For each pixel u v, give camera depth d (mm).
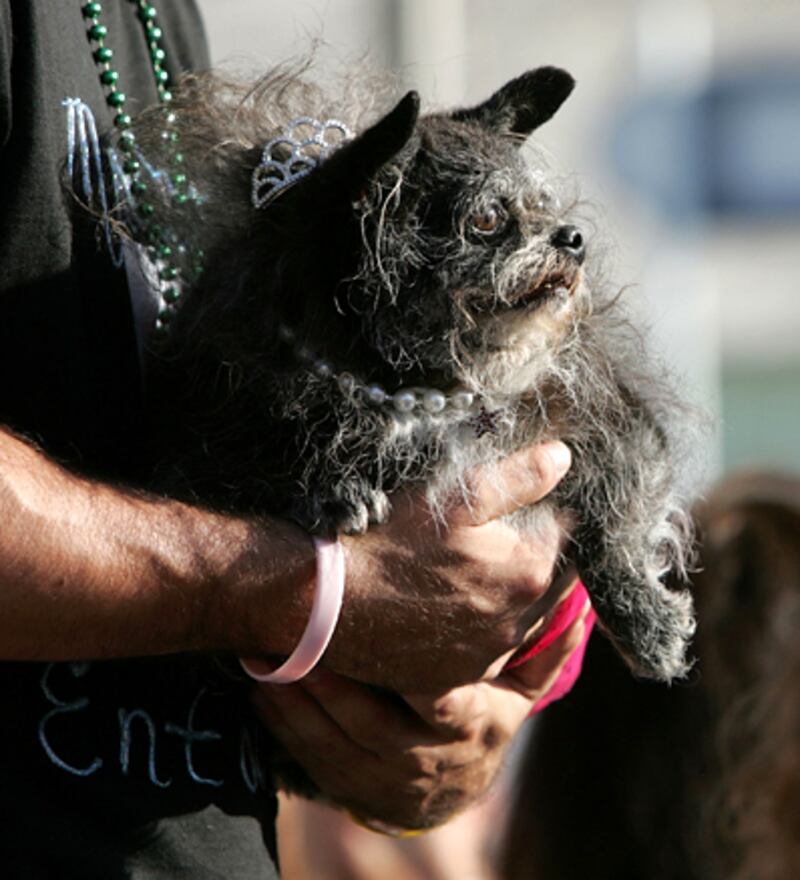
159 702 4418
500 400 5070
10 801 4000
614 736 5434
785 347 14172
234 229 4953
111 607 3916
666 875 5281
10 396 4289
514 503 4582
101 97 4742
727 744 5258
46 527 3826
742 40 13258
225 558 4074
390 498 4594
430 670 4477
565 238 5113
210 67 5520
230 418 4770
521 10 12914
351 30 12234
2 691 4113
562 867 5434
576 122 13023
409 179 5066
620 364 5391
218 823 4383
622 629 5172
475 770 4930
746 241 13633
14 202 4219
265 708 4684
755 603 5375
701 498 5730
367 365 4961
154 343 4812
